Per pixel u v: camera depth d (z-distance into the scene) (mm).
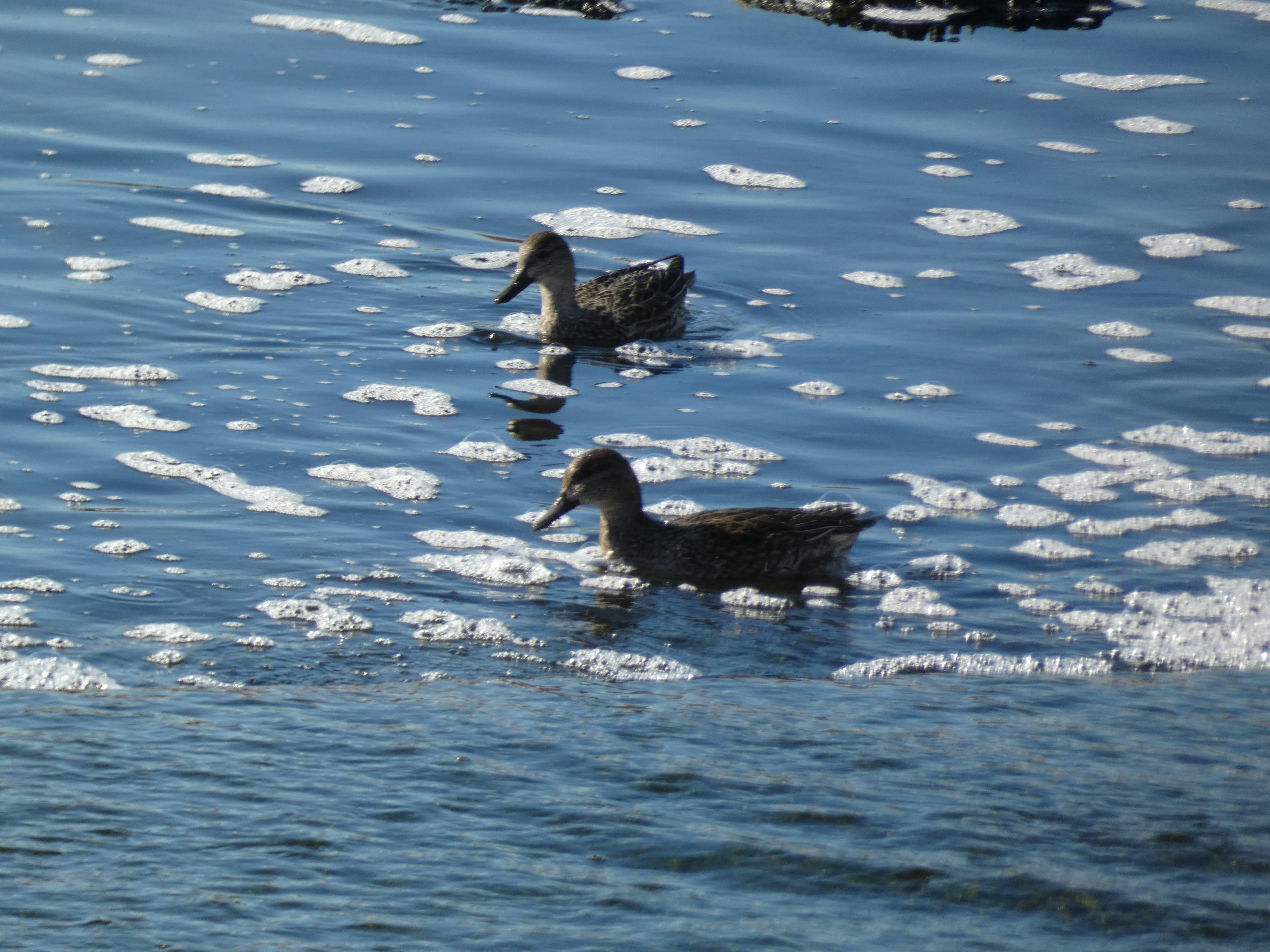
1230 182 23250
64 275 18281
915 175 23219
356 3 29344
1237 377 17141
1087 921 6875
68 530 12492
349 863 7195
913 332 18281
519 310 18719
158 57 25984
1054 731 9344
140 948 6332
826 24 29453
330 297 18516
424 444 14852
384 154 22938
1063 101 26234
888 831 7738
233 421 14984
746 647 11242
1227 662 11258
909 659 11094
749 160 23422
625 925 6699
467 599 11867
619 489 12742
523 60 27031
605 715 9422
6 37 26172
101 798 7770
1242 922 6898
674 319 18375
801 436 15422
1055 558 13070
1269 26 29984
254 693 9672
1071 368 17281
